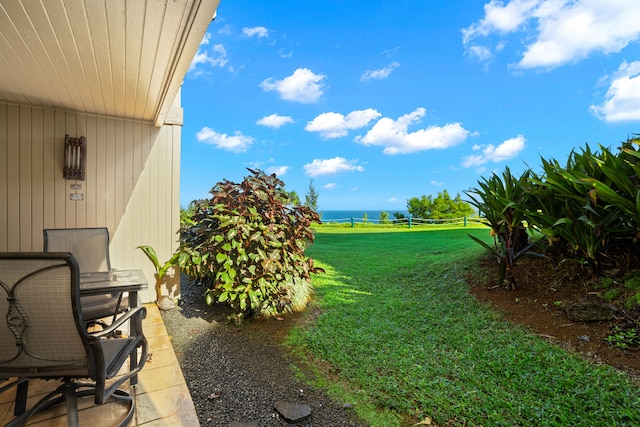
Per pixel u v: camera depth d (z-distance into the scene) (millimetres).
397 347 2816
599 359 2285
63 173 3617
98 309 2346
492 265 4312
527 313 3047
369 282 4941
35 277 1264
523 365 2354
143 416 1821
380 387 2250
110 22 1922
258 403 2131
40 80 2814
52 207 3594
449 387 2176
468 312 3361
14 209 3439
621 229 2789
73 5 1744
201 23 1897
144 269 4027
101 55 2340
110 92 3080
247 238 3615
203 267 3754
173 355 2604
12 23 1920
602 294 2842
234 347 3012
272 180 4047
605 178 2969
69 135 3645
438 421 1882
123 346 1726
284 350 2961
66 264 1260
